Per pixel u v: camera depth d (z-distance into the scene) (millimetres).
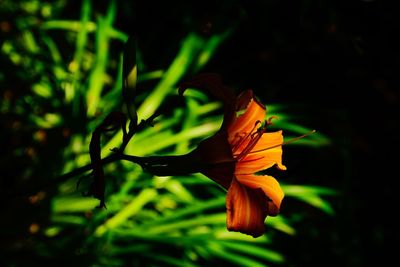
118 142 1159
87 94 1287
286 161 1542
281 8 1536
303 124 1519
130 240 1159
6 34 1511
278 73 1639
